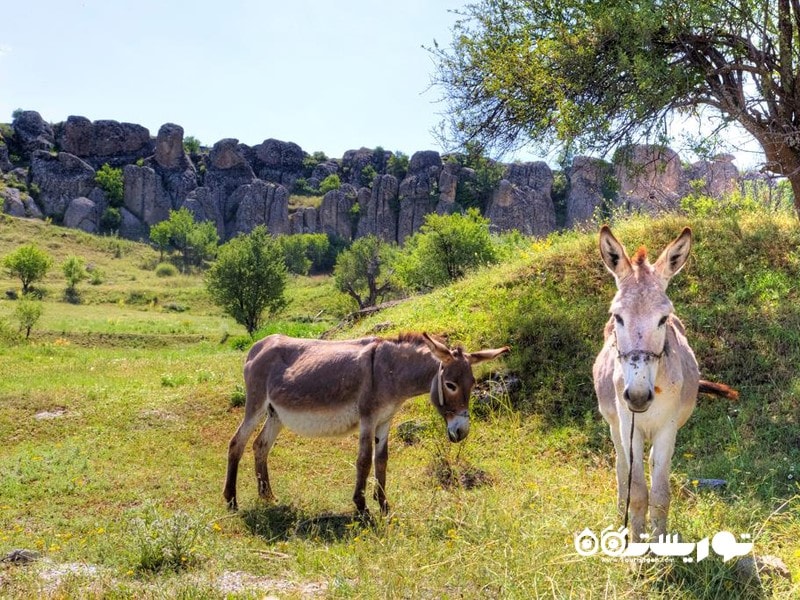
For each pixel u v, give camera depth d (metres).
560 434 9.19
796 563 5.06
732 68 12.30
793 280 11.08
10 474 8.78
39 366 19.00
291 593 4.90
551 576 4.58
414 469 8.65
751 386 9.10
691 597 4.54
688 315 10.70
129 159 119.19
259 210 116.56
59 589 4.96
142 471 9.12
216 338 38.84
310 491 7.99
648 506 5.03
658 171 14.27
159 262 87.44
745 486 6.82
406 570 4.96
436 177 119.25
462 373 6.64
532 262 14.37
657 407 4.87
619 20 12.23
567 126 12.71
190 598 4.81
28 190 106.00
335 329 18.70
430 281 35.06
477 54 14.30
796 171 11.65
